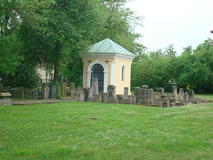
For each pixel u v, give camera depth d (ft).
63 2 110.83
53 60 122.83
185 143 36.17
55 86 109.40
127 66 136.98
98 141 36.50
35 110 67.26
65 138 38.11
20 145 34.22
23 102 87.56
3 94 80.02
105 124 49.39
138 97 92.17
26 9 91.66
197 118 59.41
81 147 33.22
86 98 96.53
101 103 90.22
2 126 46.29
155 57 255.91
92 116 58.70
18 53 108.27
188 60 214.28
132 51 192.85
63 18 107.86
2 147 33.30
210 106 88.28
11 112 63.10
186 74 208.85
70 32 107.04
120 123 50.80
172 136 40.34
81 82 141.90
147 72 214.90
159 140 37.55
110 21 159.94
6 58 91.56
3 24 90.84
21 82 117.91
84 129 44.70
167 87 218.18
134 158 29.81
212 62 212.43
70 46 112.06
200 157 30.78
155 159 29.68
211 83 214.07
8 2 84.02
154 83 218.59
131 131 43.57
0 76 115.85
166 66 219.00
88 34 115.65
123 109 73.56
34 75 120.47
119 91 130.62
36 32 106.11
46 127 45.83
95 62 129.18
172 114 65.92
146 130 44.68
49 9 109.50
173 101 97.45
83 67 132.36
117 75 129.18
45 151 31.35
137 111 70.54
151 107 81.66
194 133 43.65
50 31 106.01
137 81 215.72
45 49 119.65
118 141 36.58
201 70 205.87
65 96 123.44
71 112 64.39
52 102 90.99
